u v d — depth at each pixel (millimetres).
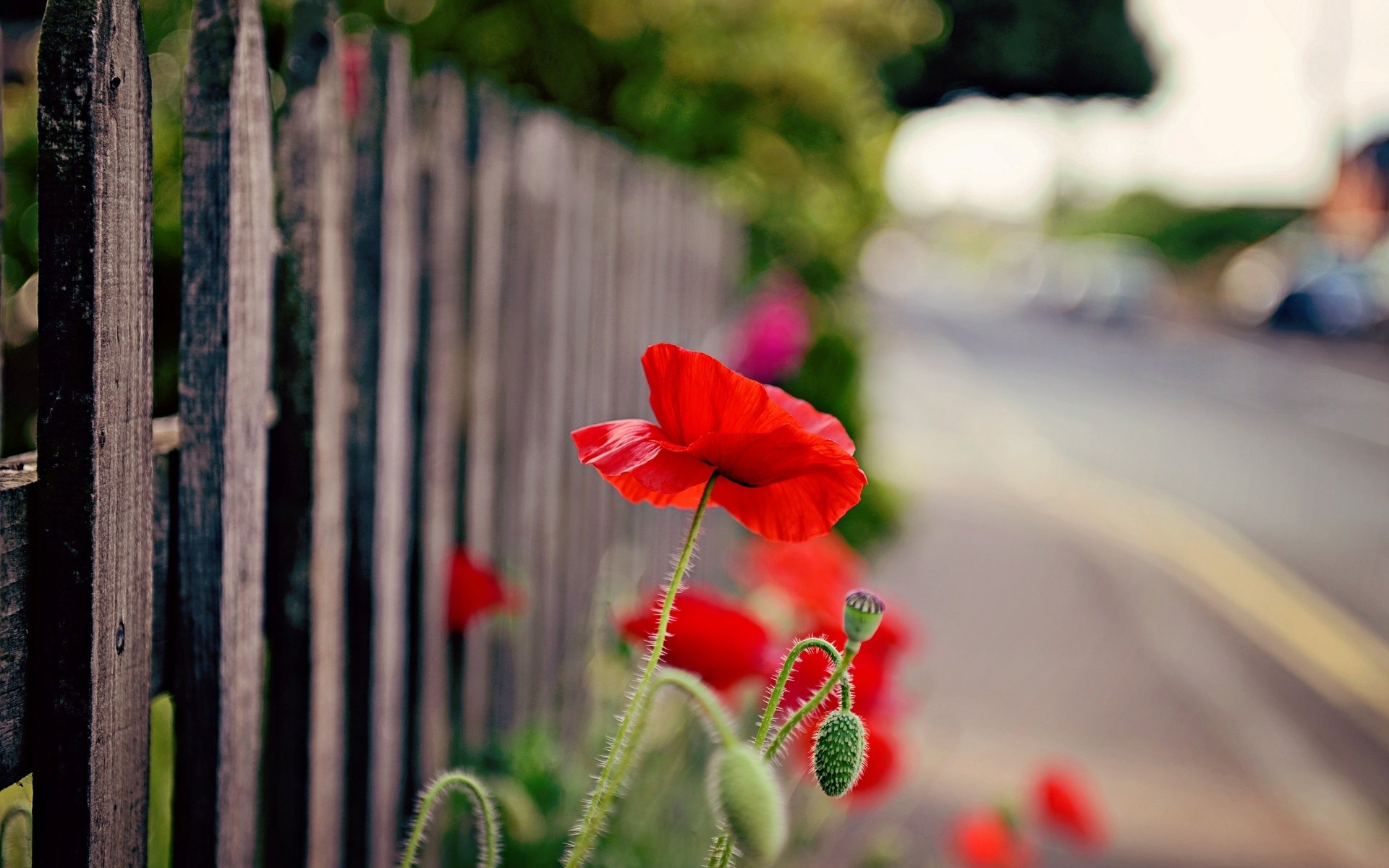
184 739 1417
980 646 5348
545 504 2992
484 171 2414
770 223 6742
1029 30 15328
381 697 1973
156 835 1855
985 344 24328
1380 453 12438
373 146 1902
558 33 5043
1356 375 20281
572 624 3270
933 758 3977
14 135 3631
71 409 1120
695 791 2668
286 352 1650
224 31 1347
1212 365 21438
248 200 1396
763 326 5453
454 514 2424
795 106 6324
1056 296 36312
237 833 1471
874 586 6176
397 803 2066
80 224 1101
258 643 1495
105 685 1169
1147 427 13523
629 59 5223
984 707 4574
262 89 1408
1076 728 4453
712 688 1768
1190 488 10008
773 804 983
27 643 1136
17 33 3824
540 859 2162
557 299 3010
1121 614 6023
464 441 2422
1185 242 46469
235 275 1378
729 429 1065
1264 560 7656
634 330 3844
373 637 1932
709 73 5691
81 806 1156
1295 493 10008
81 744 1149
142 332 1188
